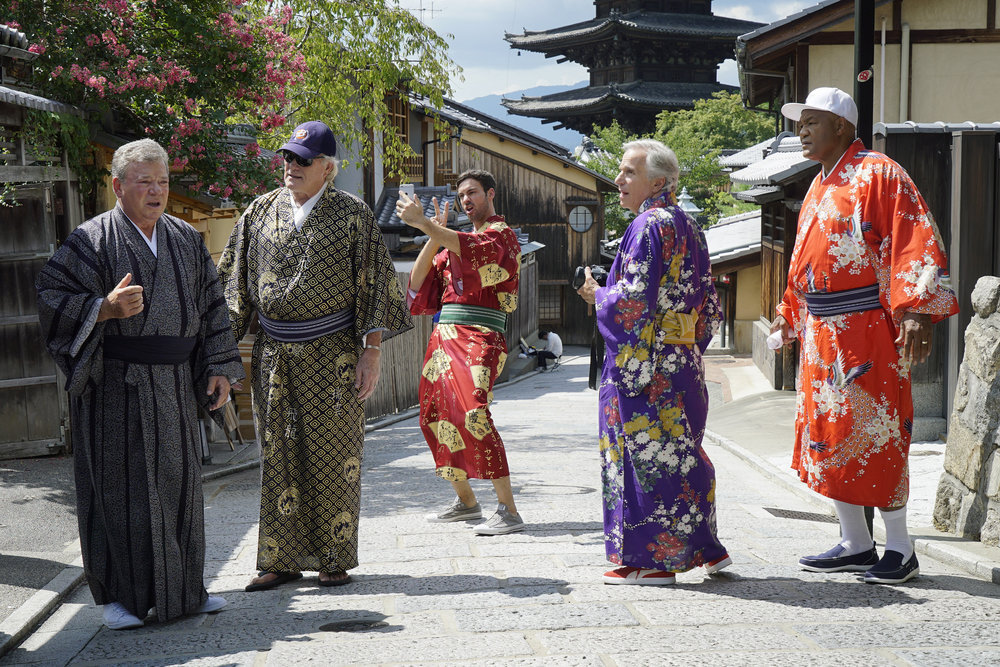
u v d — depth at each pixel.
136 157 3.47
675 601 3.50
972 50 13.38
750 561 4.29
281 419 3.94
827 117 3.95
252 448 8.74
